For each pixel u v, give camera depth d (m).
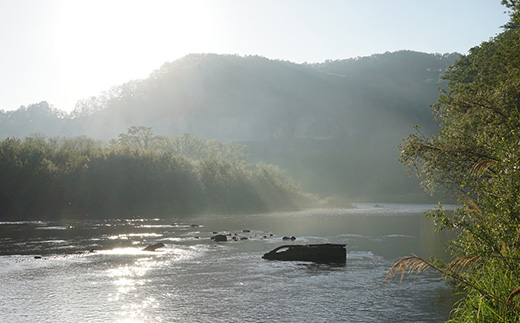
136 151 100.69
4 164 80.88
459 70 42.84
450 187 17.38
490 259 10.84
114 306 17.56
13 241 38.03
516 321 8.98
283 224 61.09
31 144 94.44
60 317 16.02
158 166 98.50
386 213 93.12
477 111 16.48
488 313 9.65
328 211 104.44
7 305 17.52
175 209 92.62
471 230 11.33
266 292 20.23
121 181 89.56
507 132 14.43
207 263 27.83
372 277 23.78
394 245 37.00
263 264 27.66
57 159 92.50
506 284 10.02
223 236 39.94
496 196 11.56
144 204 90.62
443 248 35.00
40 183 82.00
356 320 16.02
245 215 85.62
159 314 16.56
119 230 49.50
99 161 90.38
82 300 18.42
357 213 93.31
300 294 19.88
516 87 15.44
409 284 21.97
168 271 25.12
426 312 17.00
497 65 23.19
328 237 43.59
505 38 29.08
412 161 17.72
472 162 15.63
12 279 22.45
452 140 16.06
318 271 25.41
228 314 16.67
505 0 18.97
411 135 17.39
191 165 109.75
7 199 80.12
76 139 148.38
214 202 100.31
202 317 16.27
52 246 34.88
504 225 10.74
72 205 83.25
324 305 18.02
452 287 21.28
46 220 65.69
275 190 124.56
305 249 28.84
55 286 20.95
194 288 20.94
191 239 40.97
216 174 110.00
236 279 23.08
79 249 33.34
